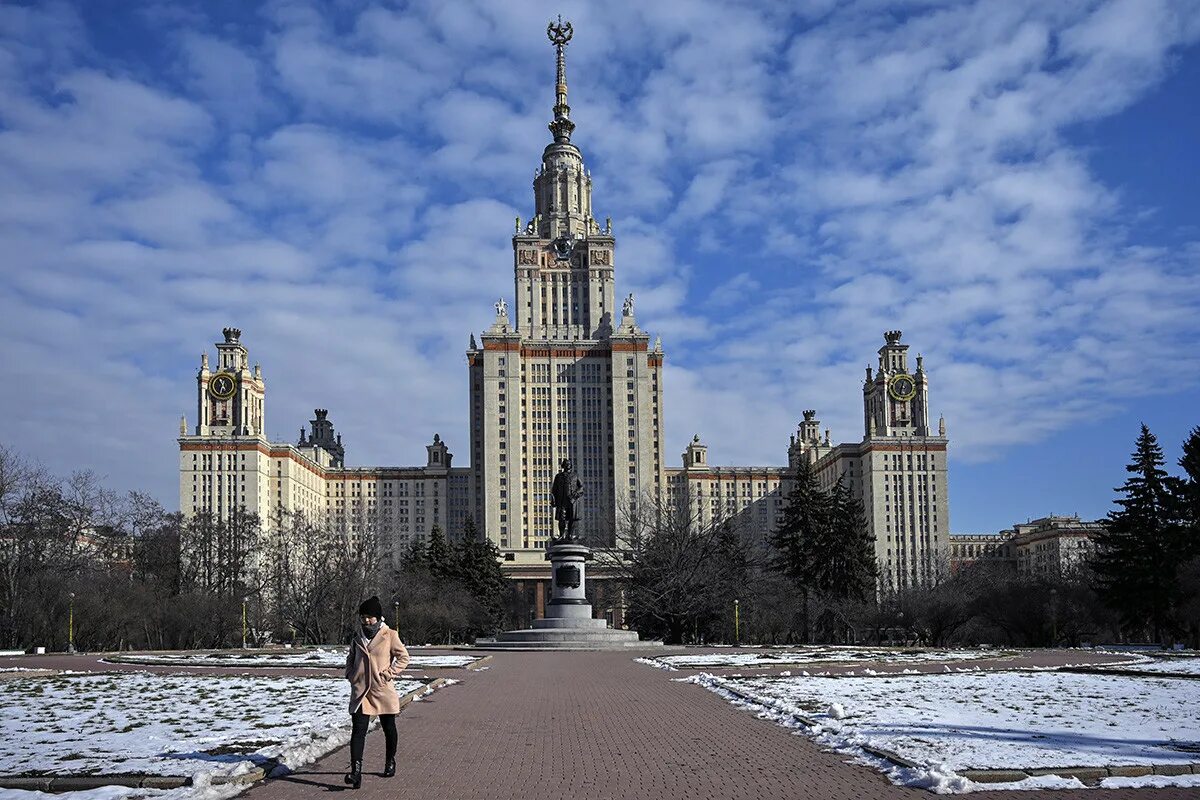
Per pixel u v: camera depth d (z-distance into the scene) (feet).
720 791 52.34
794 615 377.30
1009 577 432.25
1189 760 58.49
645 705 94.48
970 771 54.13
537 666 160.86
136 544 367.25
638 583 341.21
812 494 351.87
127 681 123.95
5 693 105.91
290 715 82.17
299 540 430.20
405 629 390.01
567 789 52.95
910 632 363.15
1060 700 94.48
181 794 49.26
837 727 72.79
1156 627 295.48
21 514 284.41
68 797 48.96
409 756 63.26
